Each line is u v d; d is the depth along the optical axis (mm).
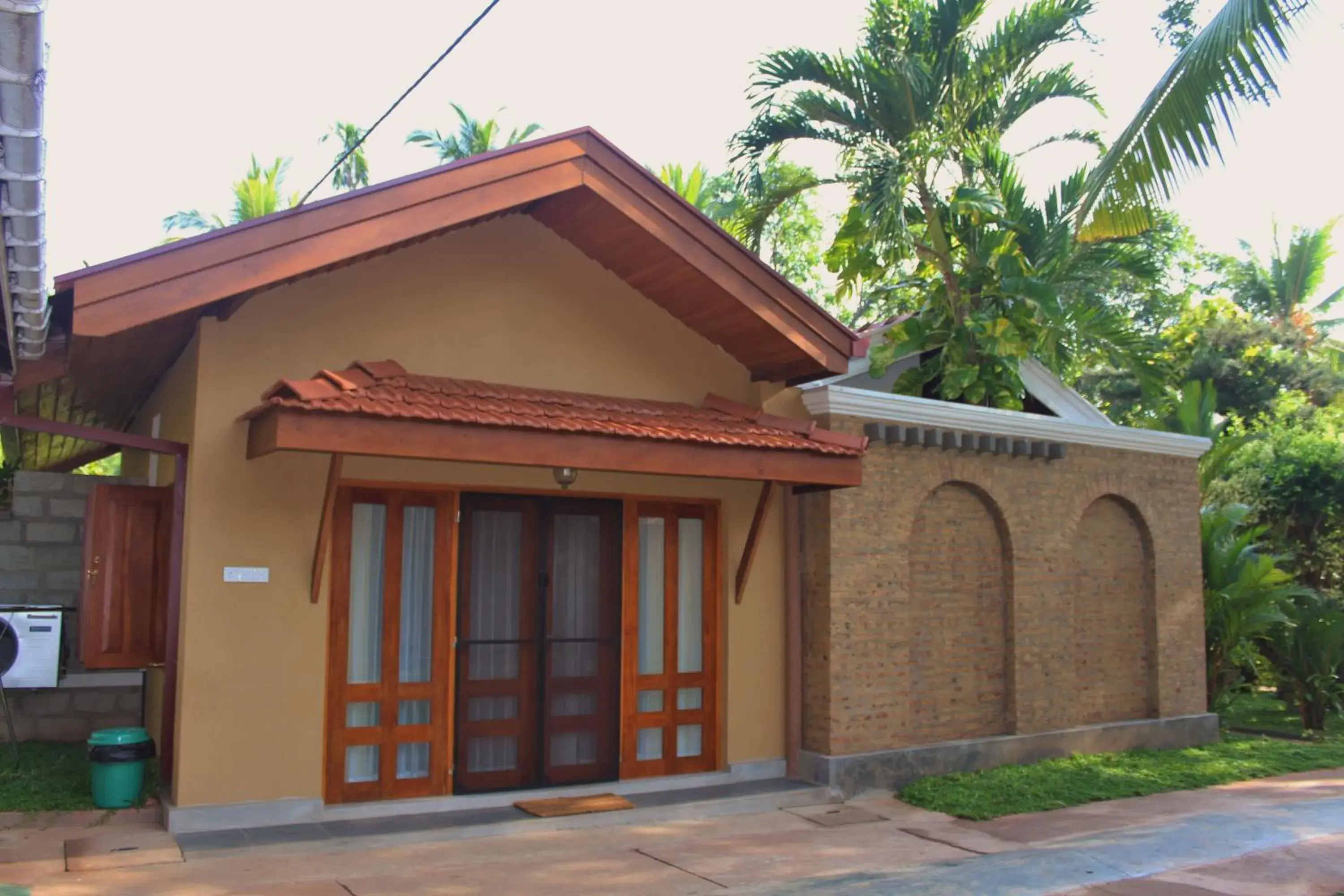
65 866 6629
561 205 8688
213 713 7426
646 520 9734
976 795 9680
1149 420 18047
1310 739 14242
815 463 8883
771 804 9266
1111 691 12531
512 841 7820
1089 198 7910
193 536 7441
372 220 7434
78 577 10539
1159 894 7012
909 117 12109
